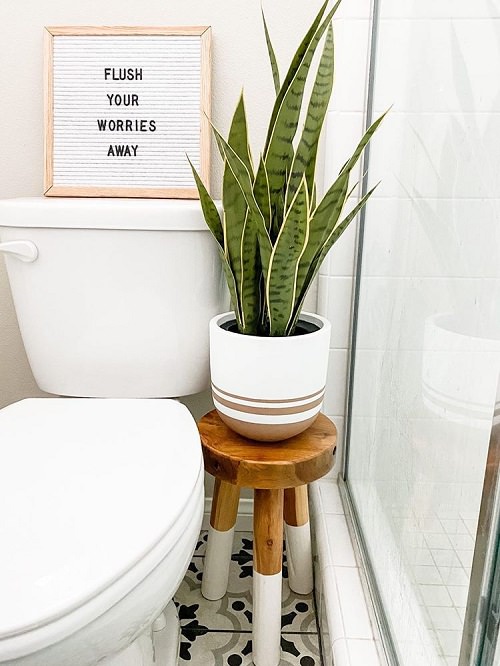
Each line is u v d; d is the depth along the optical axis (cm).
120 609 61
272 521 99
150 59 120
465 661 56
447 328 67
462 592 59
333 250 126
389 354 97
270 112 124
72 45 120
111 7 120
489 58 55
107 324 105
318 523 123
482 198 56
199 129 121
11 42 122
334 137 120
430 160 76
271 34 120
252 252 95
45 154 122
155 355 108
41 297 105
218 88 123
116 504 70
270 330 97
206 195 96
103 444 83
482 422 54
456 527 61
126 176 122
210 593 119
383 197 105
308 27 120
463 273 61
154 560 64
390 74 101
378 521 101
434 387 71
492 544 51
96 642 60
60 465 78
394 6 99
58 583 58
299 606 119
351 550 112
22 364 136
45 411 94
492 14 55
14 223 100
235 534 143
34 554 62
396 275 94
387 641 88
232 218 94
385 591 93
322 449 97
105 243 101
